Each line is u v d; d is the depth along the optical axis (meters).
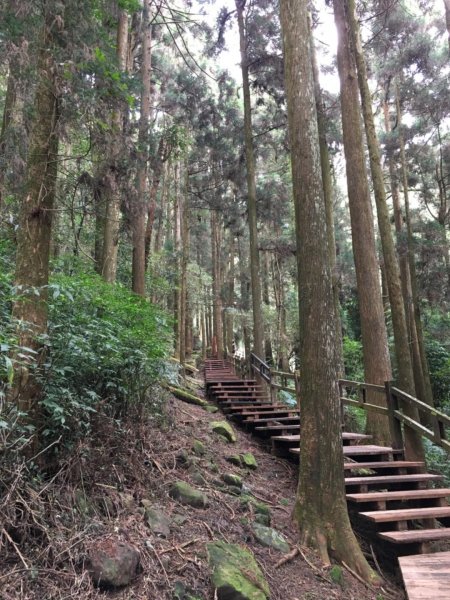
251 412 8.54
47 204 3.54
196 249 30.86
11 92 5.90
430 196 18.36
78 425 3.30
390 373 8.19
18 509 2.66
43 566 2.55
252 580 3.22
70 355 3.61
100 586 2.64
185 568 3.09
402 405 6.57
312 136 4.93
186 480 4.60
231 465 5.90
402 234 16.38
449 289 16.22
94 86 4.46
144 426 4.64
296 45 5.13
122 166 6.28
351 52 9.36
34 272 3.37
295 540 4.24
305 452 4.52
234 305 26.89
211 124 18.19
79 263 7.35
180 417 7.19
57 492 2.97
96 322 4.29
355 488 5.25
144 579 2.84
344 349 17.77
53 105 3.79
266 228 24.55
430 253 16.08
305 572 3.81
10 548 2.56
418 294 16.19
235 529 3.96
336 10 9.50
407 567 3.78
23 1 3.96
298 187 4.88
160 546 3.20
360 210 8.92
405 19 12.12
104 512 3.29
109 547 2.84
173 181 21.89
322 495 4.34
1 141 5.40
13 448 2.79
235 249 31.03
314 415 4.52
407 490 5.51
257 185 19.31
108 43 4.72
